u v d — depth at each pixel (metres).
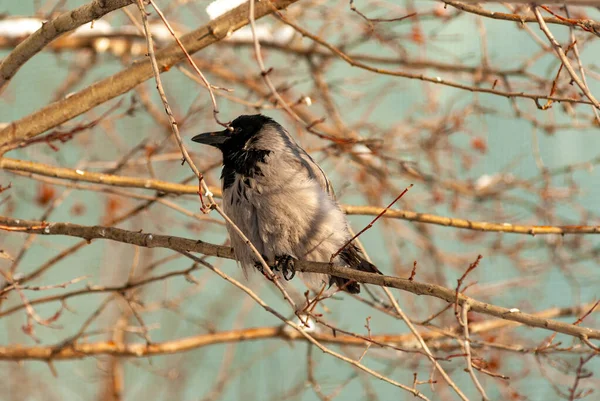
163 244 8.38
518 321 7.25
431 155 13.32
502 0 5.95
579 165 13.05
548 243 13.16
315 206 9.00
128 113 12.09
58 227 8.59
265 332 11.66
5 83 9.03
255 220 9.07
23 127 9.27
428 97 14.09
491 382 12.69
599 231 10.08
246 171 9.12
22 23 12.45
